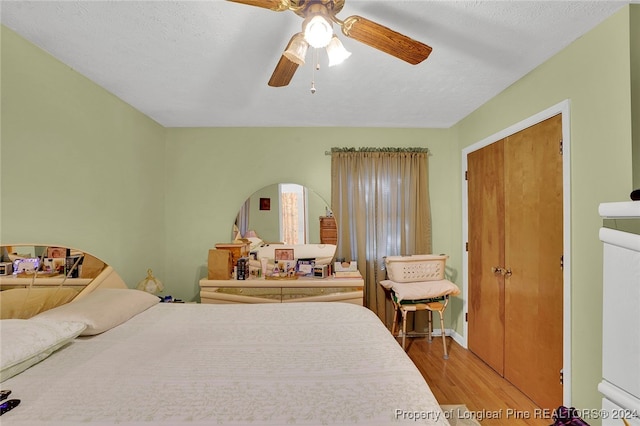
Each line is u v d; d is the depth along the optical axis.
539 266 2.06
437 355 2.85
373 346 1.42
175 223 3.29
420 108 2.76
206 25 1.57
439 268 2.89
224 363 1.26
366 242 3.30
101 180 2.28
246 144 3.31
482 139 2.70
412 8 1.46
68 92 1.97
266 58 1.89
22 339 1.21
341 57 1.29
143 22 1.54
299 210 3.31
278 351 1.38
